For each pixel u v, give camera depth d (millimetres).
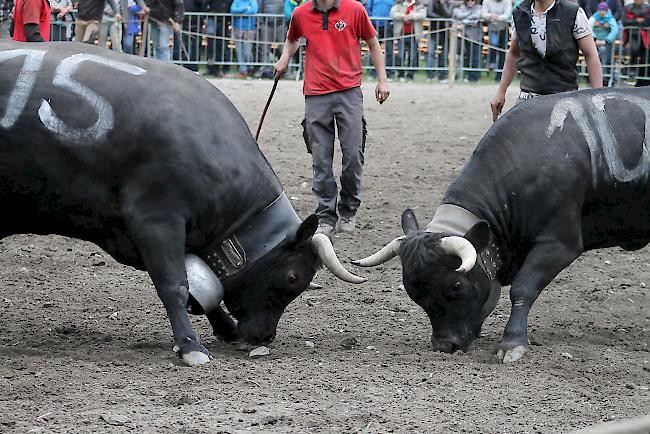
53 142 9008
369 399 8250
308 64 13820
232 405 8039
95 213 9195
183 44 28016
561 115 9914
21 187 9109
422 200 16141
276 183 9727
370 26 13711
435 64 29000
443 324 9562
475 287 9492
